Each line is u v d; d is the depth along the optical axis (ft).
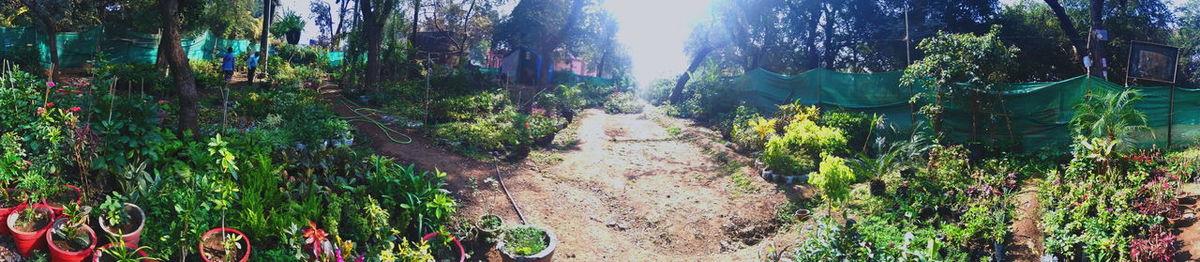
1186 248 21.66
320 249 20.88
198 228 20.56
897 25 90.27
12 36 64.95
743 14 86.63
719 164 43.83
